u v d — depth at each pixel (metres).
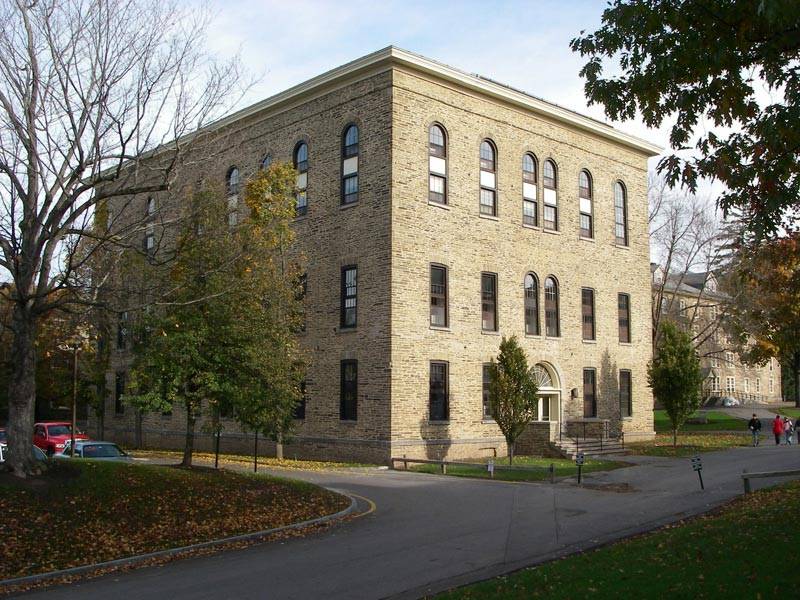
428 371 32.09
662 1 12.67
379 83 32.22
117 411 46.22
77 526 14.85
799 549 11.65
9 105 16.08
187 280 20.92
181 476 20.02
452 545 15.06
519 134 37.19
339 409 32.56
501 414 30.36
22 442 16.75
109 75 16.53
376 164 32.06
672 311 58.22
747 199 13.00
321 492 21.09
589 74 13.88
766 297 40.88
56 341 32.75
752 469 28.61
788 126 11.81
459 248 33.81
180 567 13.44
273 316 24.62
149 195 24.17
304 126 35.34
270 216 29.88
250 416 22.88
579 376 39.19
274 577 12.53
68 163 16.81
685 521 17.12
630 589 10.07
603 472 28.56
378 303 31.45
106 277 19.09
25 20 15.98
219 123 30.53
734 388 89.00
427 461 28.77
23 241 16.62
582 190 40.66
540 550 14.51
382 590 11.63
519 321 36.31
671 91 13.36
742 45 12.51
